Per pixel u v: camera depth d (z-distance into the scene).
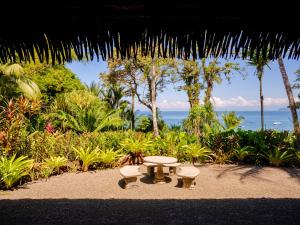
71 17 1.06
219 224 4.75
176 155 11.13
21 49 1.18
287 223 4.80
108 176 8.56
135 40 1.14
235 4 1.02
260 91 18.42
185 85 19.41
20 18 1.06
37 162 8.73
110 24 1.10
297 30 1.13
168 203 5.95
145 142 11.26
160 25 1.09
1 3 1.00
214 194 6.79
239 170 9.73
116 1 1.01
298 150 11.17
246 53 1.17
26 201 5.93
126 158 10.52
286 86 12.10
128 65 17.25
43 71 18.47
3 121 8.40
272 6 1.03
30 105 9.09
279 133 12.50
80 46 1.16
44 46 1.17
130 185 7.27
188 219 4.97
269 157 10.55
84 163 9.16
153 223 4.77
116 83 19.30
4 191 6.70
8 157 8.15
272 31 1.13
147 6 1.02
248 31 1.13
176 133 13.59
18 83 11.95
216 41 1.14
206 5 1.02
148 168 8.87
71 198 6.23
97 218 4.97
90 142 10.88
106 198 6.31
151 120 21.22
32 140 9.14
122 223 4.75
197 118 14.06
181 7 1.02
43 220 4.83
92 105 17.55
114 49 1.16
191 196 6.58
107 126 17.06
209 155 11.45
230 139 11.57
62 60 1.18
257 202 6.07
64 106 17.36
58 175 8.51
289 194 6.86
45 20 1.07
